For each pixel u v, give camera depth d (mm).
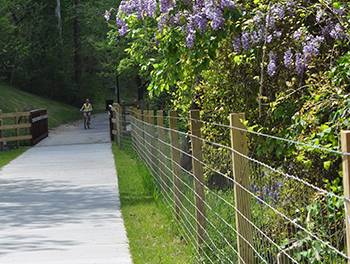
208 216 7793
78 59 66375
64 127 46031
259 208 5516
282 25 7383
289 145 6234
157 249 9336
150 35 9320
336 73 6039
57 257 9164
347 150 3422
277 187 5230
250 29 7410
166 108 17922
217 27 7465
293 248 4742
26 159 24344
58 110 55531
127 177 17703
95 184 16703
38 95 62562
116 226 11227
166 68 8250
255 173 5598
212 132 8875
